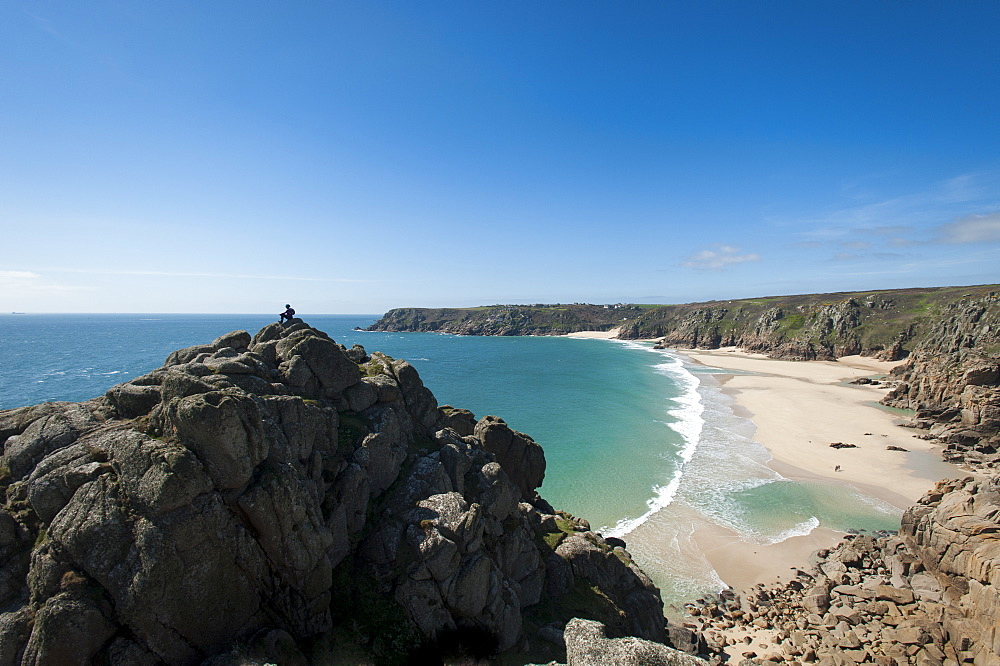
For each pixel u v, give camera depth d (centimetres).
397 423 2473
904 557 3203
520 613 2055
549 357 17912
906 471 5372
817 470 5384
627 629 2344
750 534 3978
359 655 1573
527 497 3375
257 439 1521
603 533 3969
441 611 1780
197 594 1350
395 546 1908
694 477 5141
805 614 2952
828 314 18325
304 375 2223
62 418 1585
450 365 15162
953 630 2456
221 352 2291
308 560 1572
